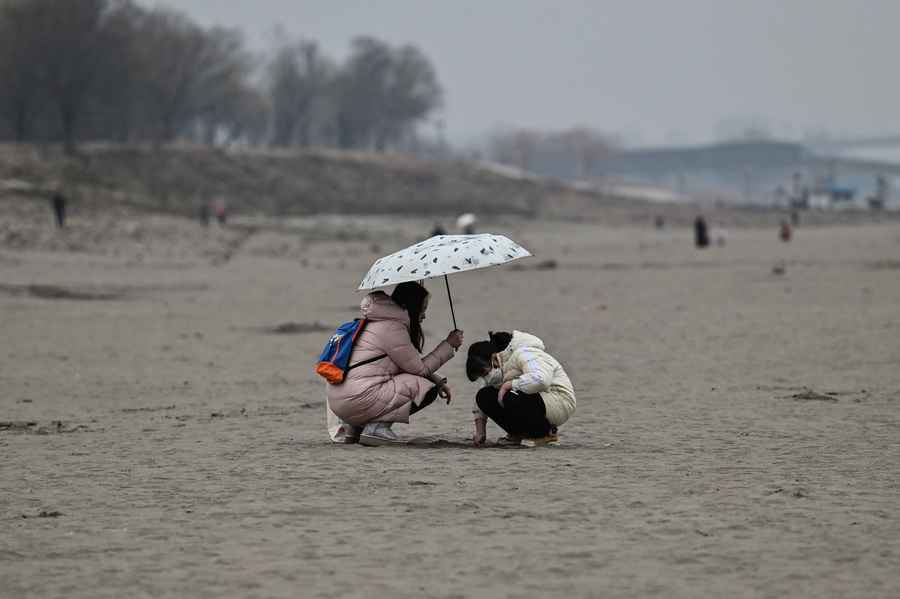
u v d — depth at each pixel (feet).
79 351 238.07
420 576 67.46
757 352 211.00
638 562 70.08
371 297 120.78
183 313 330.34
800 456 108.68
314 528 79.82
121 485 98.22
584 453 111.65
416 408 119.85
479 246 111.65
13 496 94.17
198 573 68.80
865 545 73.51
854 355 201.98
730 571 67.92
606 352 218.38
